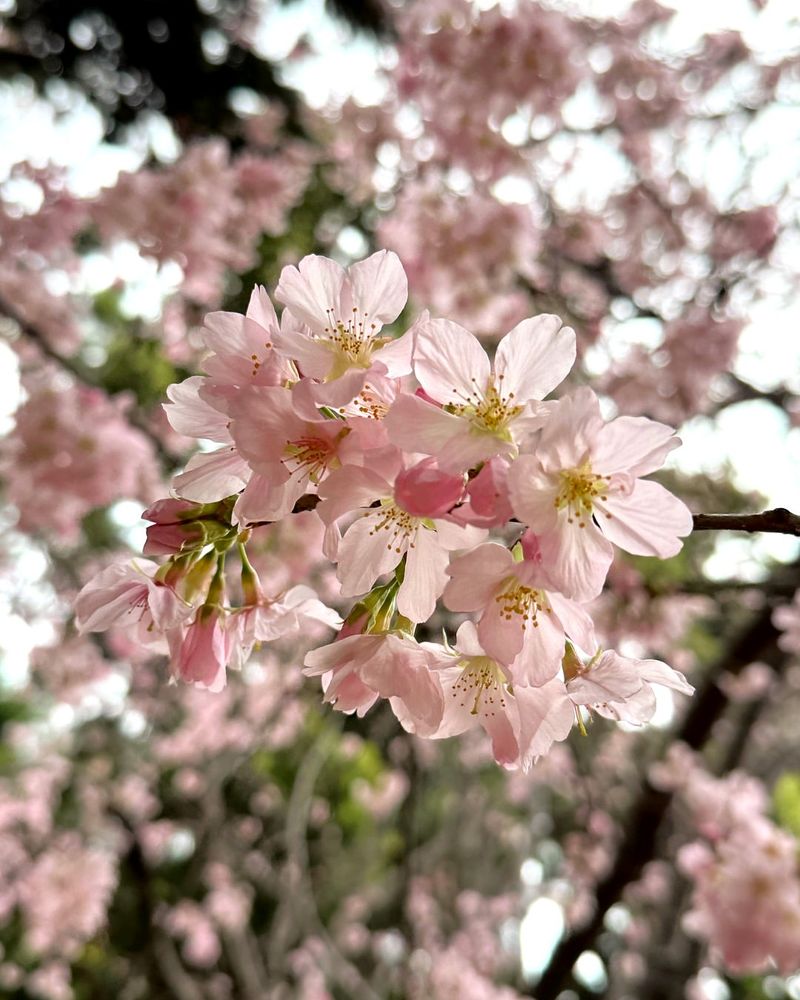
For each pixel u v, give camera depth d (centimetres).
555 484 111
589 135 549
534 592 115
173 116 489
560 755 692
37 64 468
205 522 129
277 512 116
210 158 422
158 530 128
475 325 453
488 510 104
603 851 658
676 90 559
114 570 135
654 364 495
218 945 778
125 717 774
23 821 812
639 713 127
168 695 723
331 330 126
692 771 515
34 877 722
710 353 481
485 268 440
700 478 588
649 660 123
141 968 806
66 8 448
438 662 122
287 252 483
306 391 110
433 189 443
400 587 126
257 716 678
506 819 884
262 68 496
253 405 113
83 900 710
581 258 569
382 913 865
